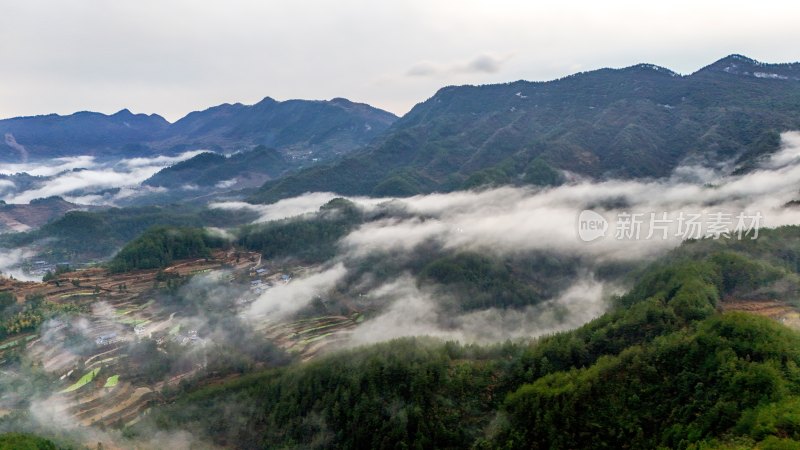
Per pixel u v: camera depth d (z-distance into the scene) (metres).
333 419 115.12
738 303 123.38
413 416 106.69
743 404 78.06
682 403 86.94
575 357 110.19
